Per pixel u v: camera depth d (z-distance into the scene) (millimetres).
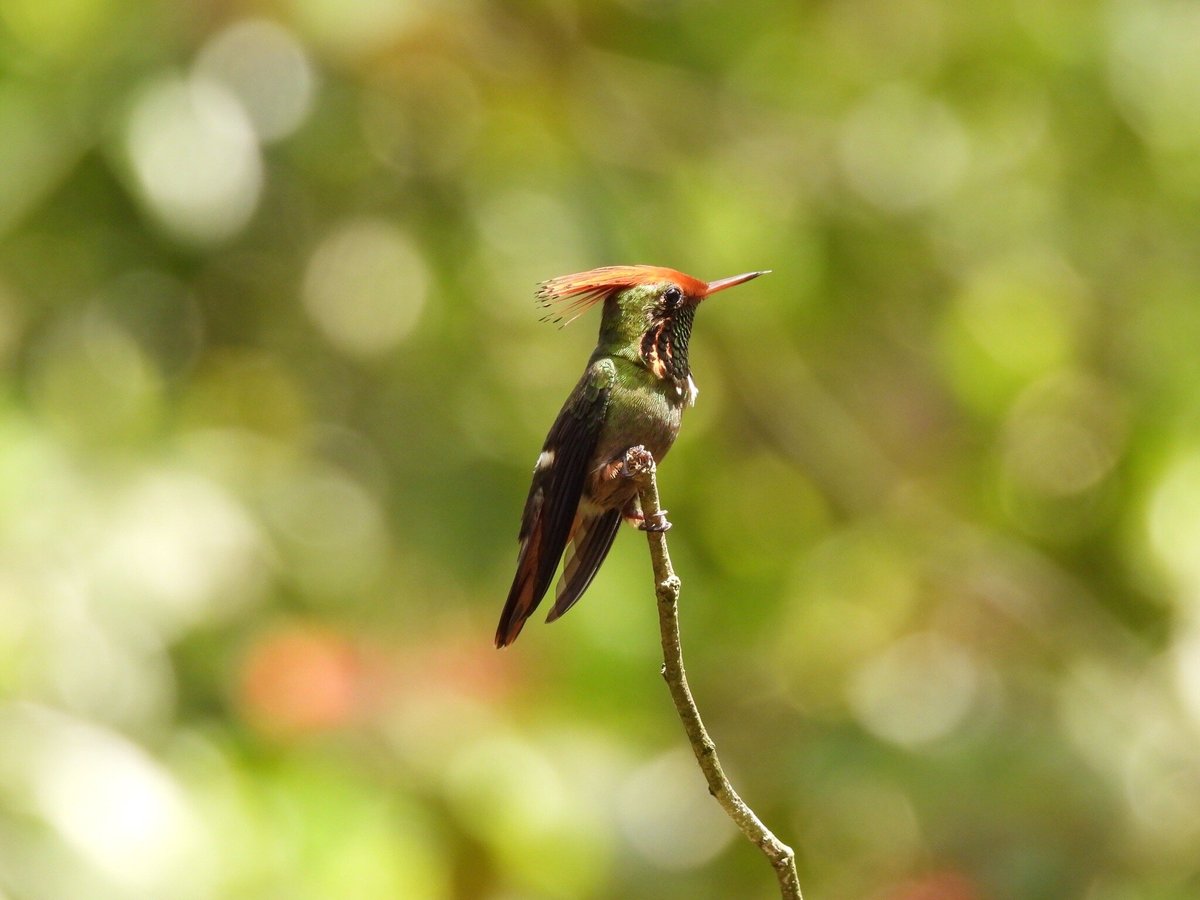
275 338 11977
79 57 9953
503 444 12000
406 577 11406
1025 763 10562
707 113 13375
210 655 9328
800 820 10922
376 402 12227
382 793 9117
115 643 8375
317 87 10648
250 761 8984
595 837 9672
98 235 10531
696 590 12797
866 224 13375
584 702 10953
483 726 9734
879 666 12188
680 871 10594
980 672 11867
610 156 12922
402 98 11492
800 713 12070
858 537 13234
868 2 13562
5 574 8273
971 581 12680
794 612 13023
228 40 10219
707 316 13039
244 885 7305
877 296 13688
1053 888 10008
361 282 11914
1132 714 11195
